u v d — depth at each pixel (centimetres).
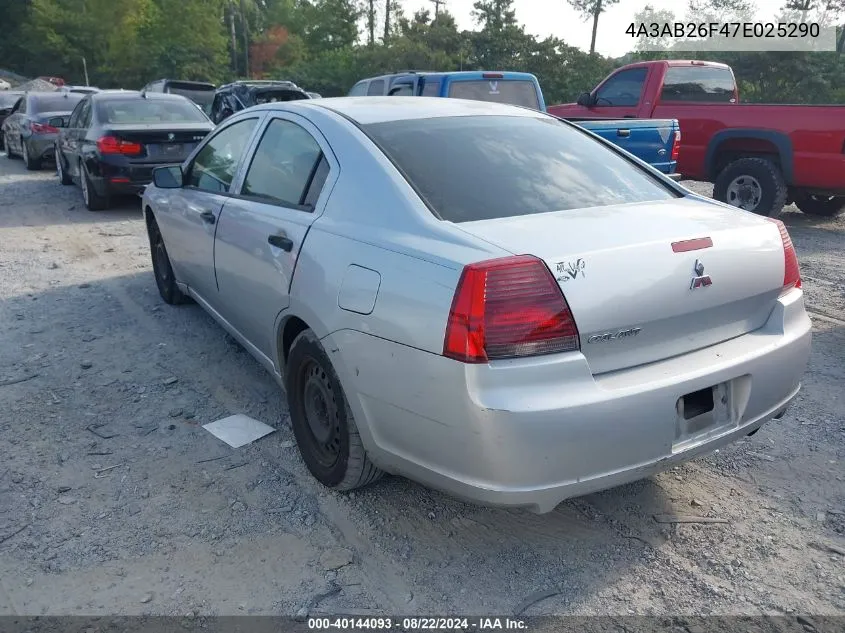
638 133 817
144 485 347
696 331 282
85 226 944
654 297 264
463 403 246
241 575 286
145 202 595
